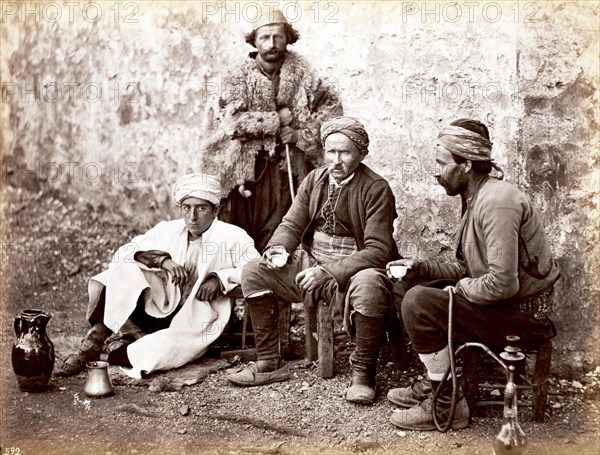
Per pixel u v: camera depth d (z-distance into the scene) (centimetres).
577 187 470
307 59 567
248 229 550
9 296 606
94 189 673
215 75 629
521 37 477
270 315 471
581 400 454
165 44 643
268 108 533
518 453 388
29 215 677
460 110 514
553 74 470
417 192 540
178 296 507
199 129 636
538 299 430
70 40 672
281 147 538
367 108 556
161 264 500
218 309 505
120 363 485
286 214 509
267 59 530
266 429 432
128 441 425
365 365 448
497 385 424
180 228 520
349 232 478
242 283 473
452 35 516
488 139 428
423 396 436
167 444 422
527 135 475
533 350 432
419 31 531
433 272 438
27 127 686
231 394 462
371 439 417
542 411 427
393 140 548
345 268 458
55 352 514
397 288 441
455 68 515
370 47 552
